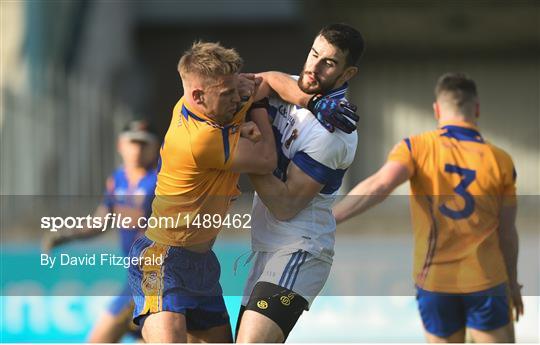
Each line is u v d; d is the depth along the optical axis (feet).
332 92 46.16
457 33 207.21
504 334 55.88
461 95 56.34
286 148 46.80
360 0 191.93
